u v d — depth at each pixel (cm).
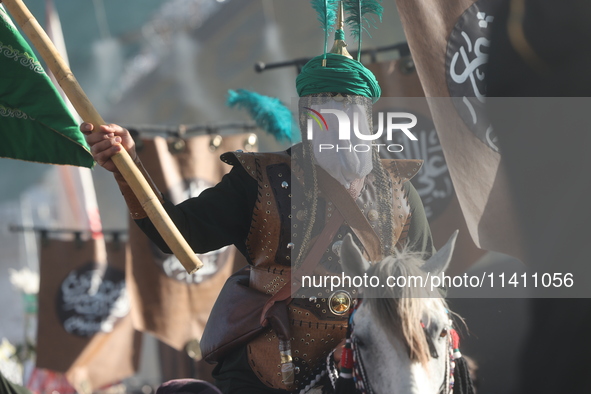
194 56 2222
